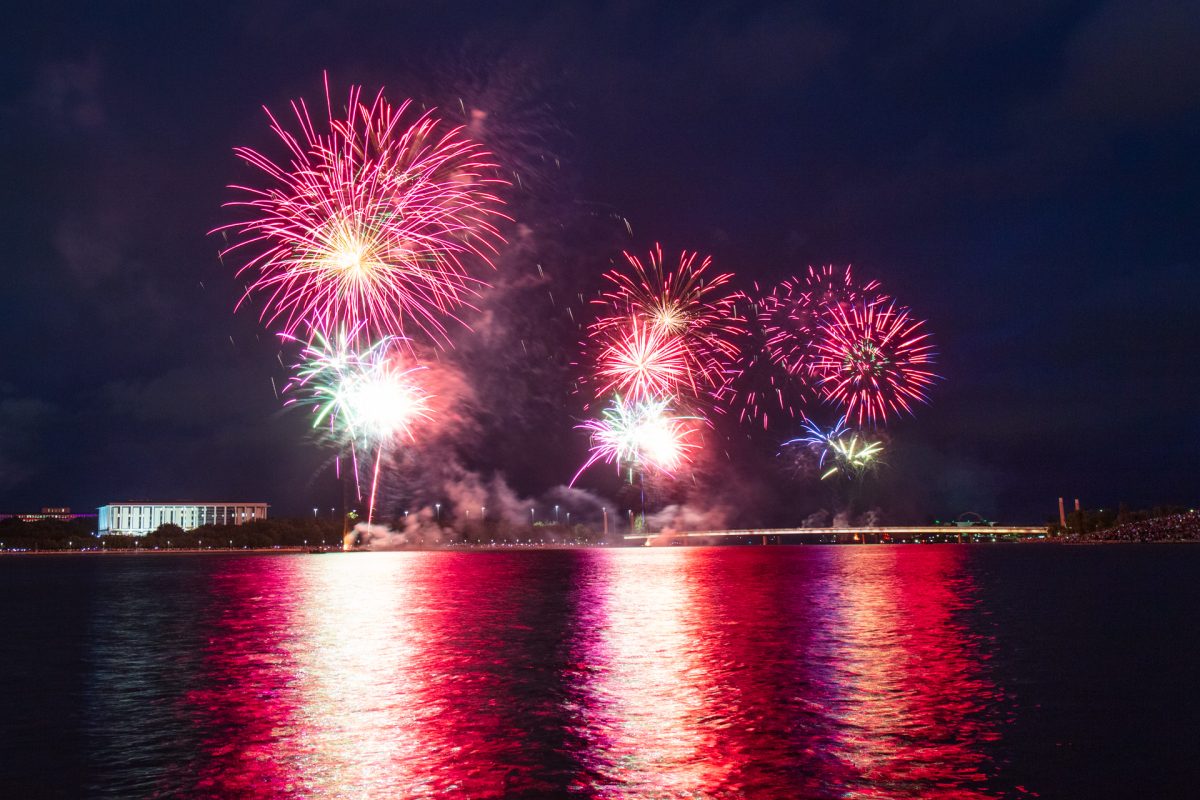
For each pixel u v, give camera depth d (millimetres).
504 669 41469
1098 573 132875
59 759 26266
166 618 73812
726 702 32781
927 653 45500
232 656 48156
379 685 37531
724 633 55438
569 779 23344
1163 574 128375
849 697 33562
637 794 22188
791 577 129750
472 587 113375
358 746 26875
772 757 25188
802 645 49000
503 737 27656
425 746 26750
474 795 22188
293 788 23094
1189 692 34500
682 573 147750
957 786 22688
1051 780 23078
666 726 28969
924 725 28953
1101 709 31219
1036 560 197375
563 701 33281
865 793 22188
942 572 141625
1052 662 42156
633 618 66812
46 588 128625
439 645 51188
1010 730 28172
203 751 26766
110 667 45062
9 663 47031
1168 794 22094
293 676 40531
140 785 23688
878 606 75938
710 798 21891
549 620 66188
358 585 121125
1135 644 48844
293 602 89938
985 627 58062
